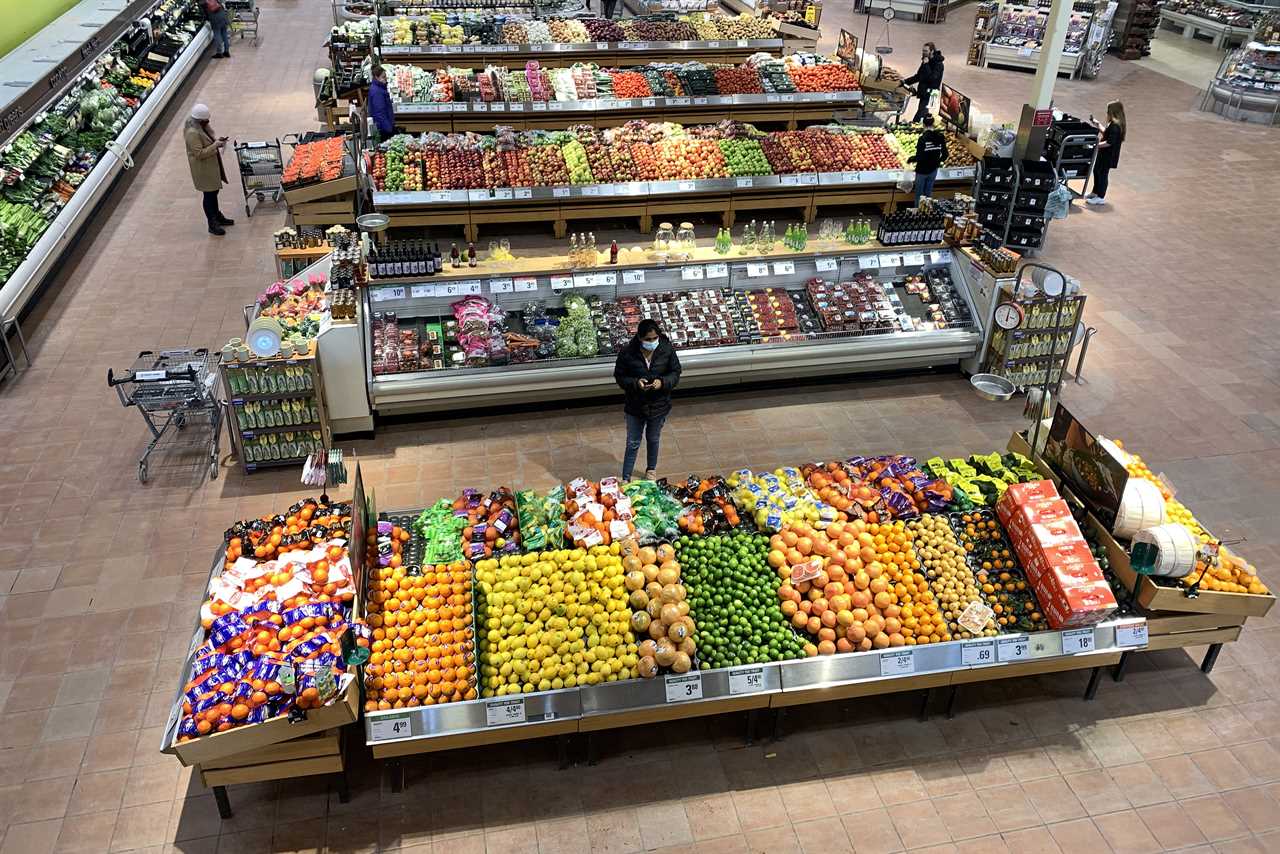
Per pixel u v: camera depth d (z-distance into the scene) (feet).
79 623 22.99
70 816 18.53
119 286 39.34
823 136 48.01
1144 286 42.22
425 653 19.26
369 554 21.56
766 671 19.58
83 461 28.86
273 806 18.88
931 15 91.25
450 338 31.14
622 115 54.39
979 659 20.39
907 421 32.17
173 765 19.72
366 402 29.48
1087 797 19.67
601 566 21.01
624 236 45.62
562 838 18.42
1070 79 74.08
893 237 34.86
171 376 27.94
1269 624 24.41
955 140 50.06
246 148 46.68
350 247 32.40
